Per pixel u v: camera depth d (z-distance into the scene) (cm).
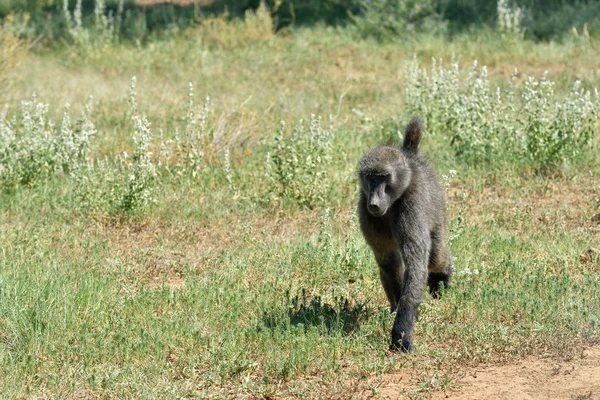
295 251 3206
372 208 2342
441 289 2781
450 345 2467
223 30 7669
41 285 2748
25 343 2450
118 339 2459
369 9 7775
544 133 4278
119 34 7888
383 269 2588
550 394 2103
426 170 2644
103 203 3775
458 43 7244
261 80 6419
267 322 2603
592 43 7044
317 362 2331
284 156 4125
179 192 4006
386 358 2356
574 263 3073
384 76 6550
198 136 4353
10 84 5491
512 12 7950
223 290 2853
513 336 2483
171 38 7669
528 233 3428
